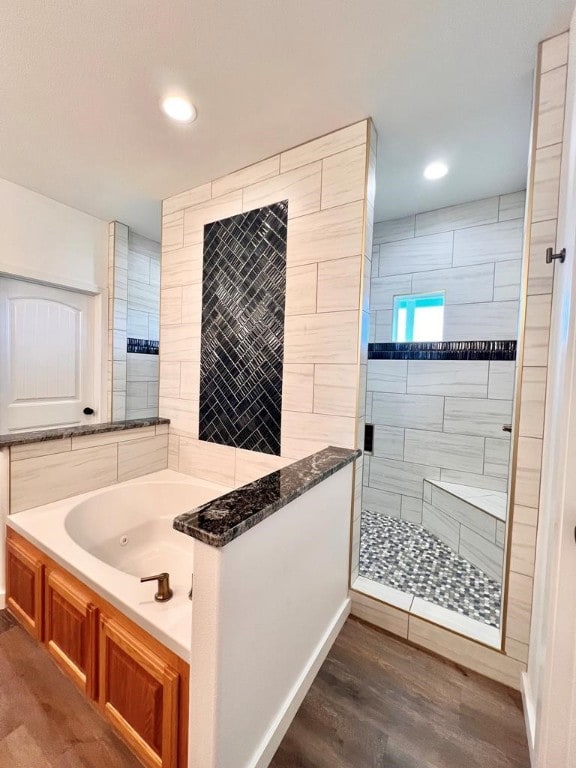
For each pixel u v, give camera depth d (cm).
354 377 160
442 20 110
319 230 168
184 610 104
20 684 127
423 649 150
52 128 164
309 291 172
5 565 162
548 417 113
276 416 185
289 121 157
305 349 174
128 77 133
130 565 189
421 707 123
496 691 131
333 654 145
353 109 149
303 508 119
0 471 160
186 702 90
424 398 263
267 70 130
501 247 233
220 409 209
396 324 277
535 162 121
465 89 137
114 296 275
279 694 110
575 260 75
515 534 130
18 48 120
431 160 188
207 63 127
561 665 81
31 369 237
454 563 211
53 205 237
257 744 99
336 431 166
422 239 261
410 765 104
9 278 224
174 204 229
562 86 114
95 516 183
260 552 94
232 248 200
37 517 160
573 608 79
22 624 153
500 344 234
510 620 132
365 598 167
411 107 147
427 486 258
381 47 120
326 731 113
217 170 198
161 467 233
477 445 243
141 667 98
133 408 303
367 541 238
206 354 215
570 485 77
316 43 119
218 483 211
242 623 88
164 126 162
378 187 219
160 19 111
